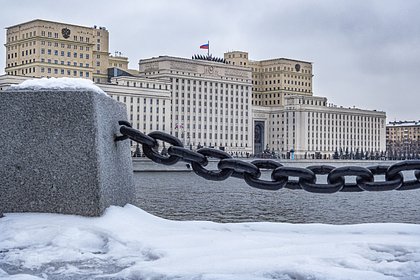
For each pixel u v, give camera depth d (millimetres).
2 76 103312
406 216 24375
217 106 146250
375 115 174000
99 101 5332
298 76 181625
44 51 119625
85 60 124938
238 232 5000
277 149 160875
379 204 29516
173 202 29344
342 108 165250
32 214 5238
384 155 164875
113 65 150125
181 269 3760
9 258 4215
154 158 5461
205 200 30844
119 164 5781
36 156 5301
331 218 23406
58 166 5250
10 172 5348
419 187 4957
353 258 3994
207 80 143875
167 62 137750
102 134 5328
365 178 5016
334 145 162375
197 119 142250
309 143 157125
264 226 5184
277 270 3689
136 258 4211
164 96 127000
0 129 5375
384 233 4949
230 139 148875
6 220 5094
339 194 36250
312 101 162625
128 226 4984
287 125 158875
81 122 5219
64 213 5219
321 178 51750
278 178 5180
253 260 3885
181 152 5301
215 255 4141
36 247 4516
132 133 5516
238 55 176500
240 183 48875
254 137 162750
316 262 3926
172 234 4848
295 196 34312
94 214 5133
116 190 5625
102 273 3850
